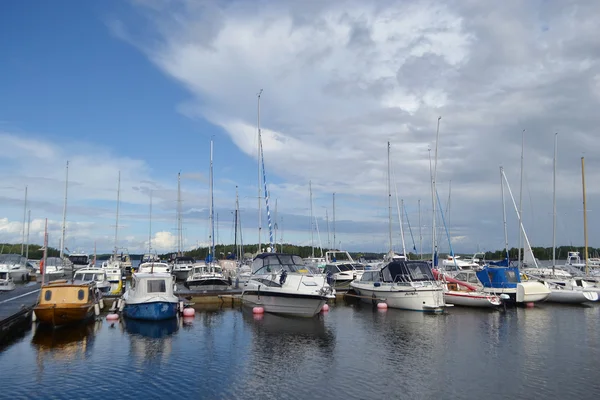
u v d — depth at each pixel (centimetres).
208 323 2709
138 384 1605
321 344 2188
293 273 3014
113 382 1625
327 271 4350
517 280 3531
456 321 2788
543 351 2048
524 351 2048
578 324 2688
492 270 3559
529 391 1539
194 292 3512
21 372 1739
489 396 1495
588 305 3466
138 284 2877
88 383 1614
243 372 1745
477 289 3481
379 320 2816
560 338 2305
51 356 1962
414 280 3238
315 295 2759
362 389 1557
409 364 1848
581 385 1596
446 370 1767
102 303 3145
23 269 5206
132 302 2748
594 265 5741
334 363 1866
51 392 1524
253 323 2703
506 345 2159
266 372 1745
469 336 2355
